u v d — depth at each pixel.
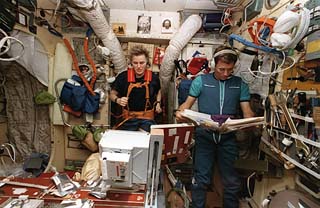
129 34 3.43
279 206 1.58
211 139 1.99
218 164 2.11
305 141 1.39
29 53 2.57
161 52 3.55
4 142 2.82
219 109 1.95
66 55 2.95
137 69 2.39
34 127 2.91
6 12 2.16
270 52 1.66
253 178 2.26
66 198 1.62
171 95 3.43
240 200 2.28
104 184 1.69
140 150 1.46
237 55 1.96
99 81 3.02
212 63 2.44
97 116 2.99
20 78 2.74
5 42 2.03
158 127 1.64
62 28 3.15
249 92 2.11
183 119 1.77
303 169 1.42
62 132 3.06
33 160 2.52
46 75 2.88
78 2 2.51
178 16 3.45
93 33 3.09
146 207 1.52
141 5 3.26
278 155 1.73
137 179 1.56
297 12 1.39
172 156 1.89
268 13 2.07
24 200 1.51
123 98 2.41
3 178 1.96
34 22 2.62
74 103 2.84
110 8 3.40
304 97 1.44
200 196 2.06
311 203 1.40
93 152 2.96
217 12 3.27
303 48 1.50
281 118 1.66
